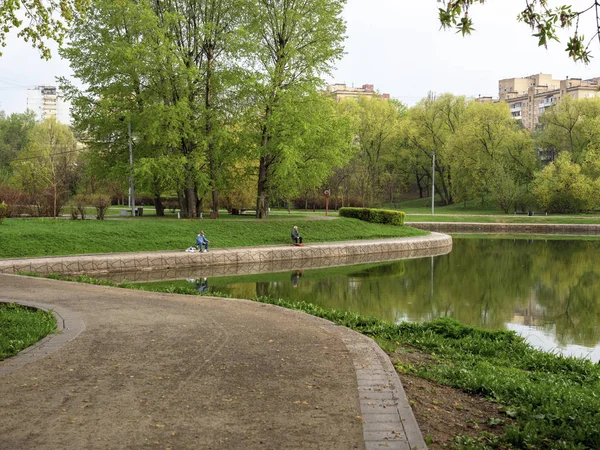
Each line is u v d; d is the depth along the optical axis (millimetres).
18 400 5602
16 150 75500
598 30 5398
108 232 29141
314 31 35406
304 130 34219
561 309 18109
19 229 27344
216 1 35531
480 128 66812
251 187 47031
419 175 86875
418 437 4766
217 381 6336
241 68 34531
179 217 37594
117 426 4918
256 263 28953
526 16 5938
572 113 66000
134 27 31828
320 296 19484
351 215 43719
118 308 11578
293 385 6207
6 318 9914
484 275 26172
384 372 6801
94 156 36406
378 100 72375
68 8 12750
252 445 4531
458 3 5988
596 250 38656
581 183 59281
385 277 24906
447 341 10492
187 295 13922
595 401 6559
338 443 4594
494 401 6543
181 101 32344
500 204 65938
